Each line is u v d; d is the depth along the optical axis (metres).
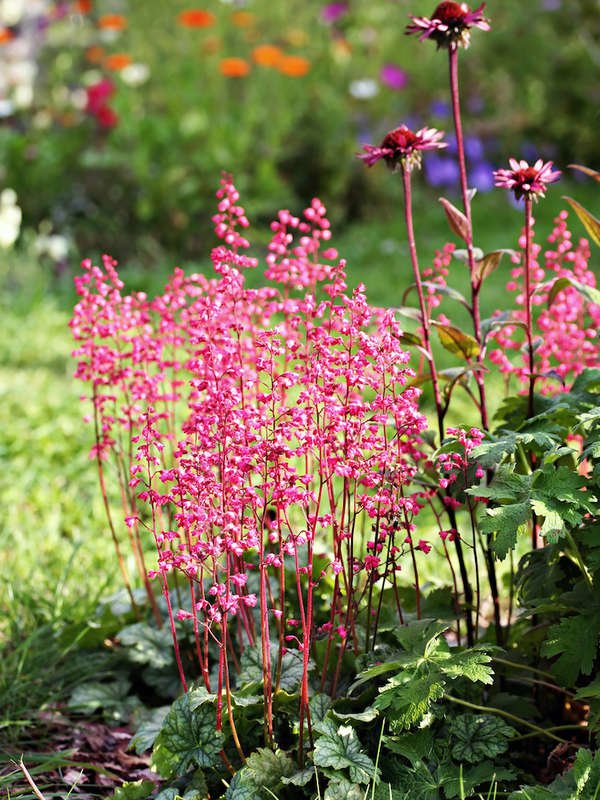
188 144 8.54
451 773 2.22
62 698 2.92
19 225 8.38
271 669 2.44
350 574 2.38
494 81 11.24
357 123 9.92
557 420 2.57
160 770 2.25
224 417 2.14
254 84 9.49
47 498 4.26
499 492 2.20
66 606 3.19
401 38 10.67
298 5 10.75
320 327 2.28
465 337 2.58
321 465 2.19
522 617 2.46
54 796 2.45
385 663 2.23
